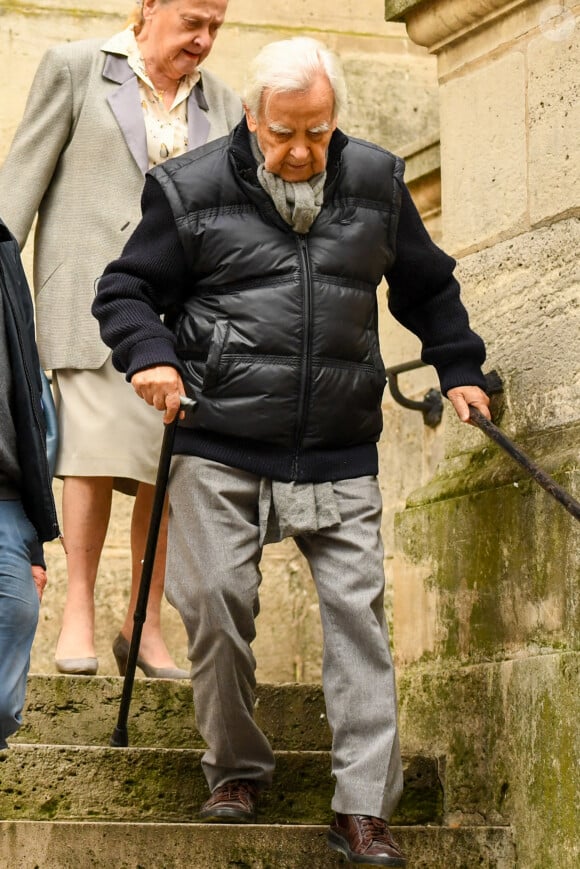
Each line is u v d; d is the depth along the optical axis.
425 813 6.39
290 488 5.51
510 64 6.73
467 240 6.93
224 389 5.45
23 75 9.66
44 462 5.18
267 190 5.46
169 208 5.51
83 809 5.85
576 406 6.14
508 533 6.22
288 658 9.53
